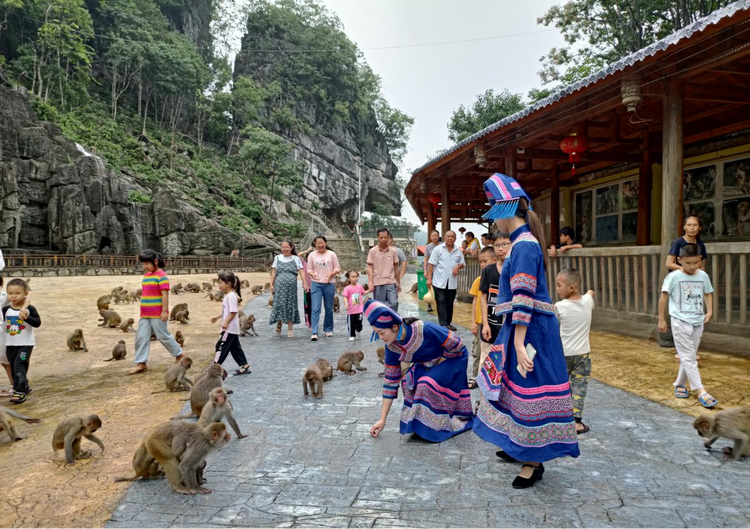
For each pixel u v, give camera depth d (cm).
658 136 1202
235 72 8075
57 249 3050
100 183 3278
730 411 330
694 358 447
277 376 607
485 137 1048
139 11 5912
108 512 281
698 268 450
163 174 4688
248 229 4606
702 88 805
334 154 8212
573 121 938
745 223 1055
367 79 9119
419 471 328
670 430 388
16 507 290
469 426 402
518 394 289
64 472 341
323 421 435
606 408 441
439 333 388
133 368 675
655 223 1226
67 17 5009
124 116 5562
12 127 2983
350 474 324
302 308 1393
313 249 902
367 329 991
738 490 291
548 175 1650
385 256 784
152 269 656
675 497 283
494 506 278
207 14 7719
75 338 805
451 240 831
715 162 1120
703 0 2014
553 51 2588
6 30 4906
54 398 536
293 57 8019
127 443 397
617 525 255
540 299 292
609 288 809
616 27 2362
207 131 7031
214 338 948
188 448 296
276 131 7375
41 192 3045
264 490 304
